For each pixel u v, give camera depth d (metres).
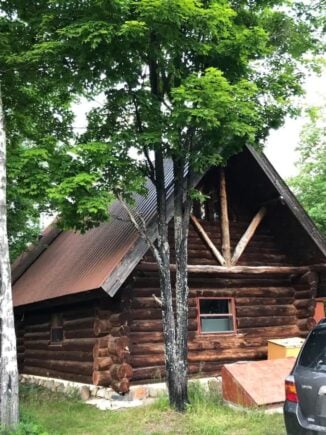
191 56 10.56
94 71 10.08
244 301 14.30
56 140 10.64
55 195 9.30
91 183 9.52
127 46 9.48
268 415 9.43
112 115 10.92
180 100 9.27
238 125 9.69
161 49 9.94
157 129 10.09
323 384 5.98
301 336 14.72
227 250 13.48
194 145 10.60
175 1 8.71
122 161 10.30
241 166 13.93
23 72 10.83
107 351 12.38
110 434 8.88
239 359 13.74
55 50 9.63
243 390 9.92
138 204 13.84
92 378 13.03
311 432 5.96
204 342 13.38
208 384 12.31
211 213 14.34
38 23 10.15
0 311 8.07
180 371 10.16
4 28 10.65
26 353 17.94
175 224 10.84
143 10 8.94
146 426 9.20
